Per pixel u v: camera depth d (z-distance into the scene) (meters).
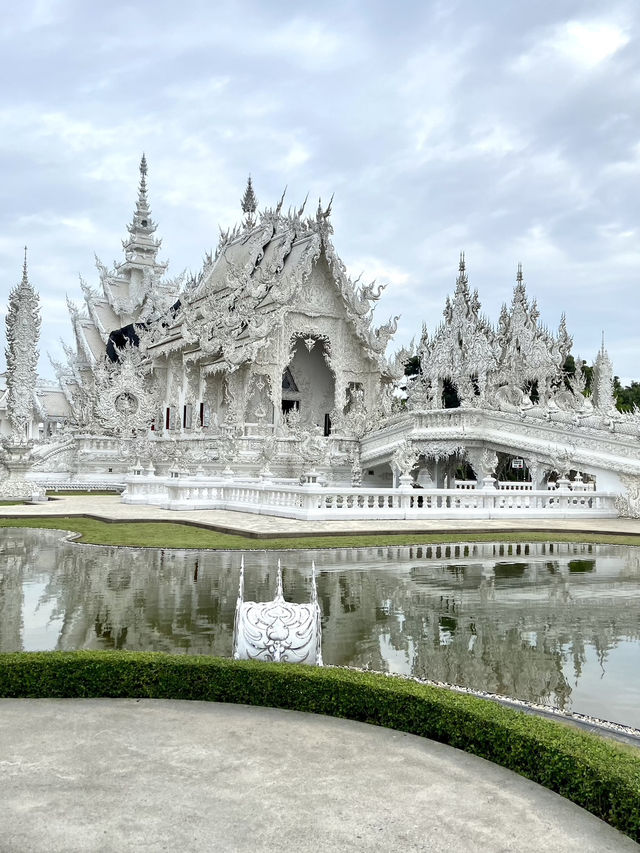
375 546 17.67
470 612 10.50
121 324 70.12
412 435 35.69
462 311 39.22
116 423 47.22
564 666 7.88
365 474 40.44
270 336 42.56
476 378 39.78
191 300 52.34
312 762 5.15
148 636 8.87
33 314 37.50
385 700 5.86
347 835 4.16
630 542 19.42
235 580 12.77
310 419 49.03
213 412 47.19
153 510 27.30
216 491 27.92
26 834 4.11
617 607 10.91
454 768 5.08
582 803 4.54
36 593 11.55
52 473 44.31
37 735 5.58
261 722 5.92
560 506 26.67
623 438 27.62
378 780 4.88
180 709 6.21
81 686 6.50
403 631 9.37
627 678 7.47
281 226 48.22
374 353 45.00
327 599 11.37
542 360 43.19
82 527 21.61
